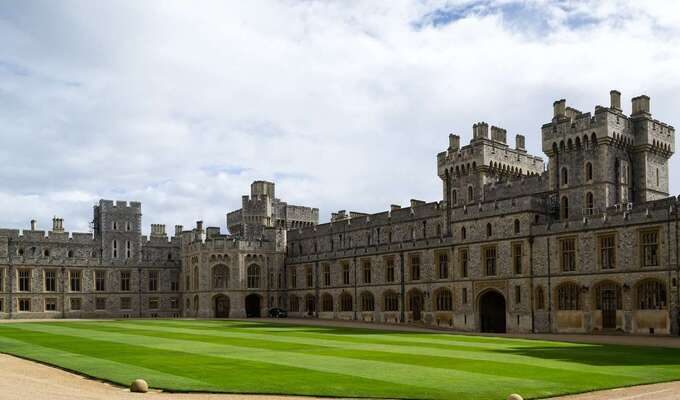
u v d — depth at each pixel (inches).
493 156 2970.0
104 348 1440.7
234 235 4456.2
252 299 3973.9
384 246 3235.7
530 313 2431.1
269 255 3961.6
